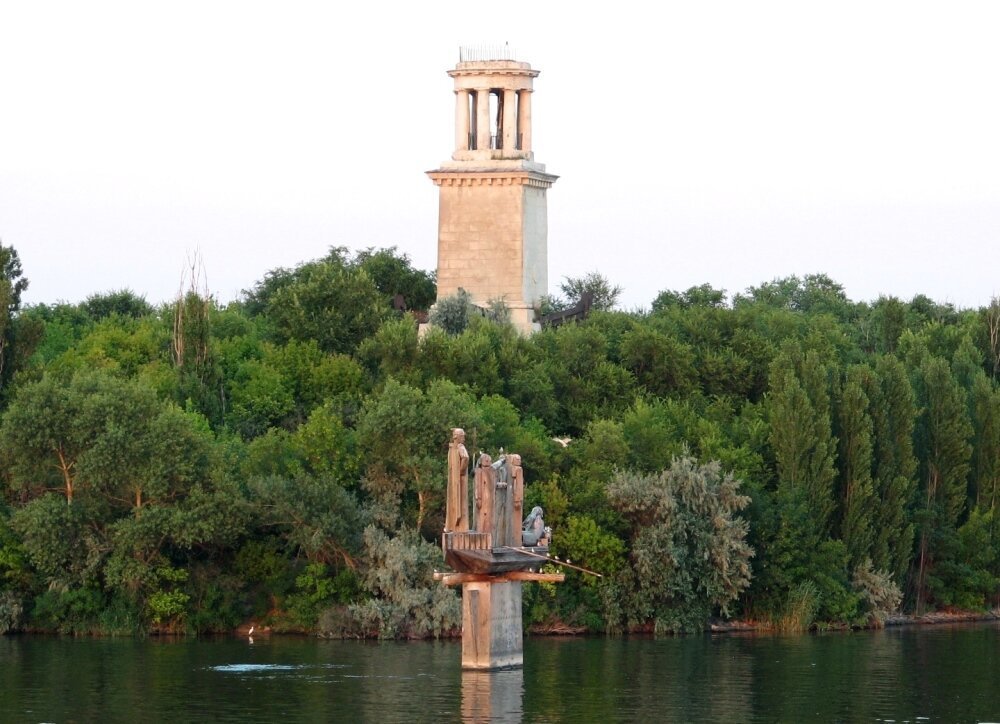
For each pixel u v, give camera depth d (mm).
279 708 106750
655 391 174875
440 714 104812
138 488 140625
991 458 166250
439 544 143250
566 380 170125
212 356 165125
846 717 105938
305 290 180875
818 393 156125
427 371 167625
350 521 141125
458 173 186125
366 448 146000
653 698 110875
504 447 148375
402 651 130750
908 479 157875
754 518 150000
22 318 159125
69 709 106938
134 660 125562
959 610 161375
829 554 150750
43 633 140375
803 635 145125
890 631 149500
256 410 163500
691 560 144500
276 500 139500
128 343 177125
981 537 162500
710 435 158250
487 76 187875
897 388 160250
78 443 141125
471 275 186750
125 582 138750
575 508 146125
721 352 179500
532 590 141250
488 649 114250
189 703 108375
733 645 136875
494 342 171625
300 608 140250
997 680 119000
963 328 194250
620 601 143750
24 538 139750
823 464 153250
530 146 190375
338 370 167375
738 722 104125
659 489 145250
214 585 141125
